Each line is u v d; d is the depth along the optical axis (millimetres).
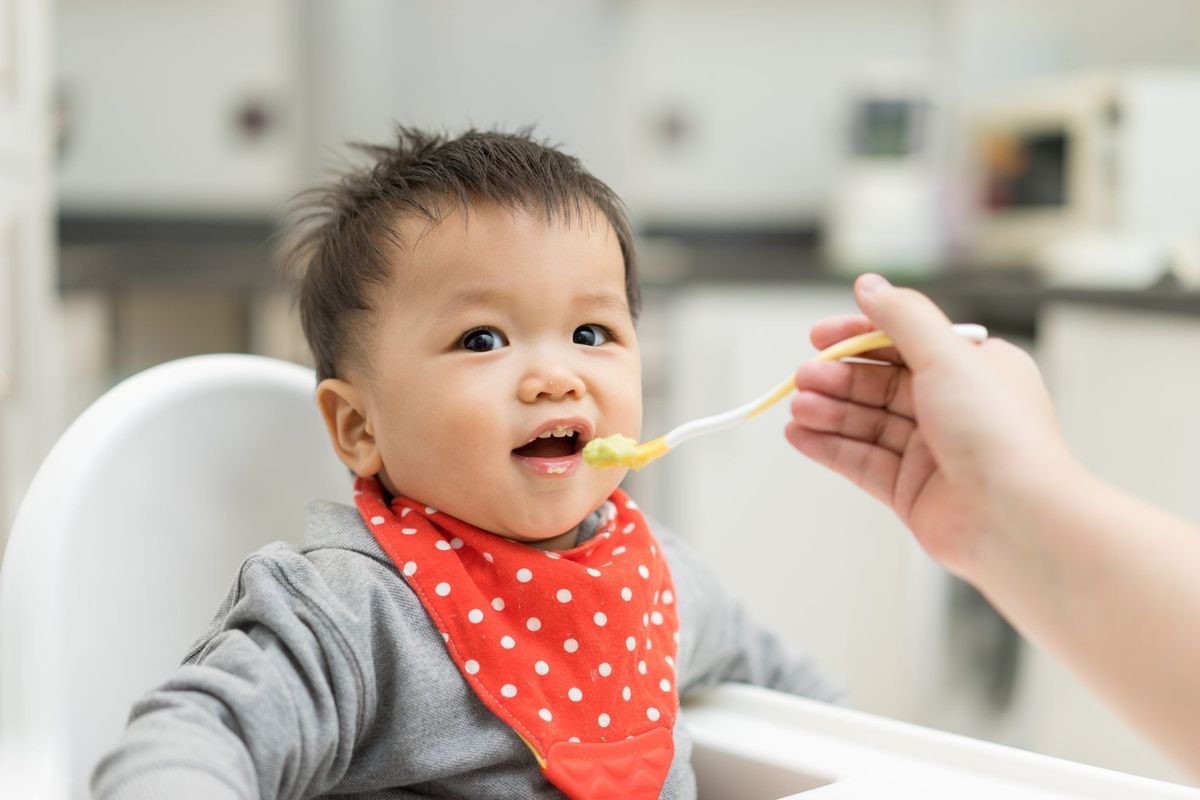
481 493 676
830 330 711
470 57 2963
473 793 660
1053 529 521
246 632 631
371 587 661
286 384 844
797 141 3254
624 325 721
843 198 2732
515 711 653
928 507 645
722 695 804
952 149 3020
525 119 2984
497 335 685
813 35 3230
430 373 679
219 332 2443
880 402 687
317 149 2979
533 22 2965
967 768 690
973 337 622
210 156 3189
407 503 712
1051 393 1887
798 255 3084
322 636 627
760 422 2225
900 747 717
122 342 2396
